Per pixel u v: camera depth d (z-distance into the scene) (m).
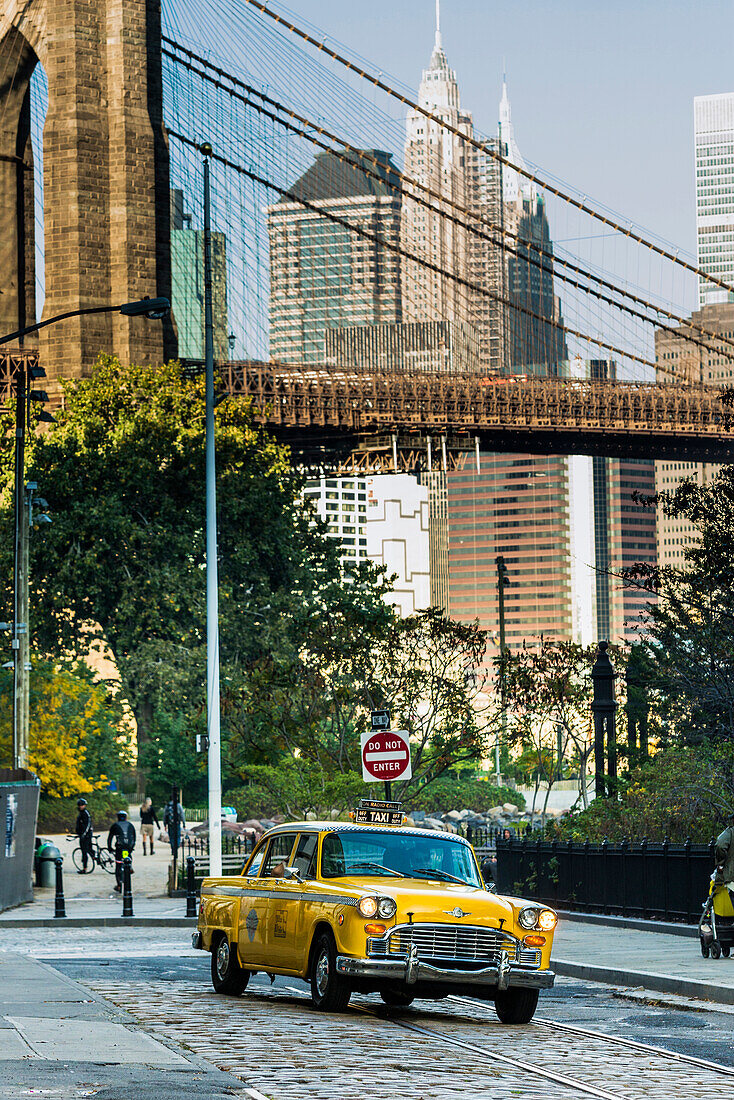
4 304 102.88
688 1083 12.30
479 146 114.00
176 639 74.00
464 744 39.19
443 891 16.02
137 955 25.17
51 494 74.19
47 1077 11.09
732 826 21.42
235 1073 11.95
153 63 97.56
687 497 35.50
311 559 81.44
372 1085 11.59
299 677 39.03
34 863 43.31
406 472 117.38
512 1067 12.89
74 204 93.88
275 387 108.12
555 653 43.56
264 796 62.41
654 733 40.53
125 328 93.19
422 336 166.25
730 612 34.31
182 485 75.81
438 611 39.16
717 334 124.00
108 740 70.88
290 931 16.61
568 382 121.50
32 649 70.69
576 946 23.61
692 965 20.47
